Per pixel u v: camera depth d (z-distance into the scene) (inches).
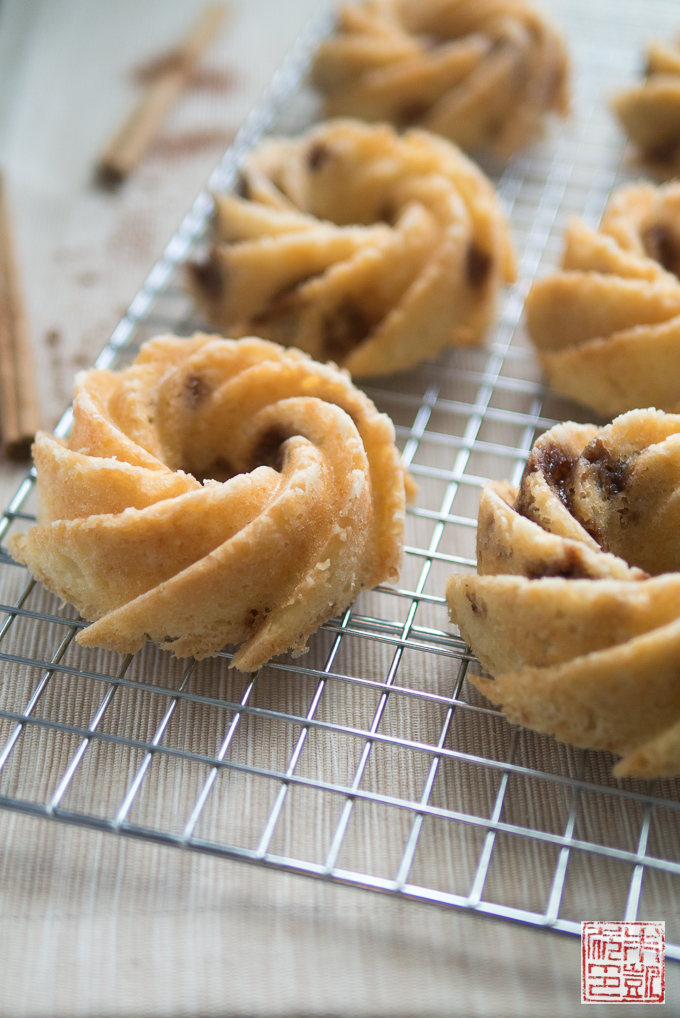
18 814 13.6
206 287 17.4
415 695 13.9
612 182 20.1
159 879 13.3
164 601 13.8
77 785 13.7
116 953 12.9
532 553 13.6
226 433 15.3
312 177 18.3
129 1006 12.7
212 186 19.3
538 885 13.3
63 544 14.1
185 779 13.8
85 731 13.4
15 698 14.3
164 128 21.4
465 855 13.4
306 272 17.0
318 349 17.0
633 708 13.2
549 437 14.5
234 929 13.1
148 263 19.3
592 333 16.6
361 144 18.2
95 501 14.3
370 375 17.2
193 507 13.9
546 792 13.8
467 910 12.6
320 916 13.1
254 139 20.3
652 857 13.4
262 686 14.4
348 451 14.5
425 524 16.0
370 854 13.4
